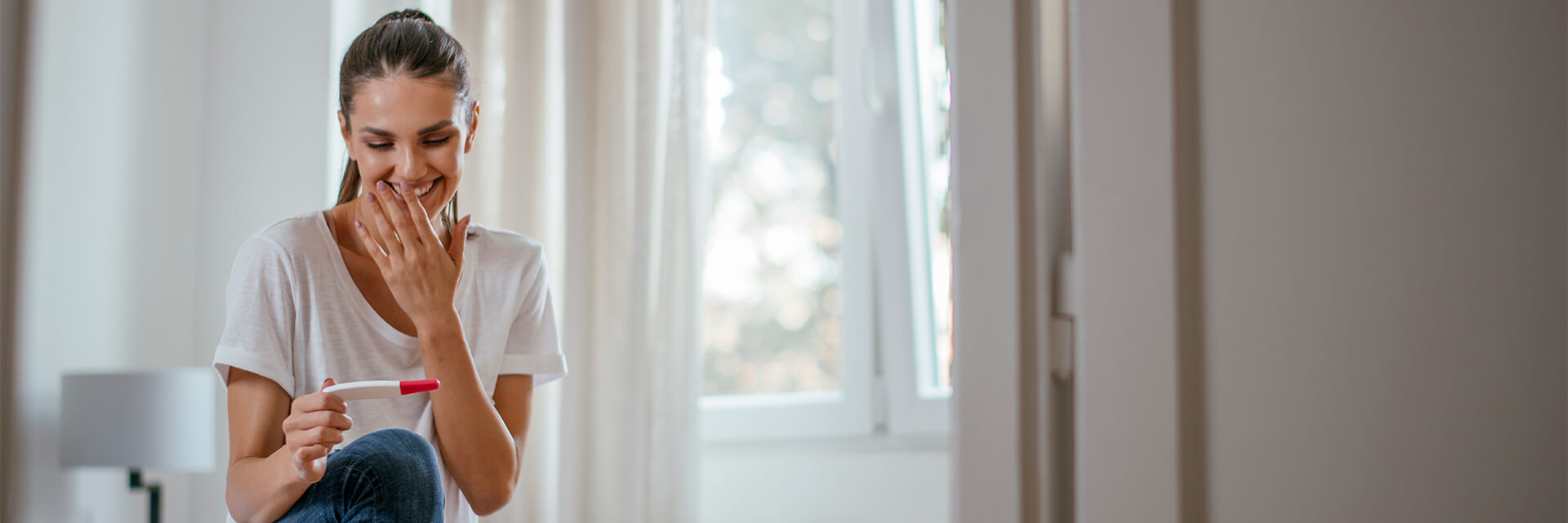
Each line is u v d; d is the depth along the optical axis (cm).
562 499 231
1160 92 102
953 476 107
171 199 239
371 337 115
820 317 278
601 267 237
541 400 240
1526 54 98
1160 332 101
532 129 241
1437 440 98
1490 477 97
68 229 213
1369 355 99
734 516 259
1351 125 100
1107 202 103
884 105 271
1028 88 106
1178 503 100
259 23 242
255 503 99
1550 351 96
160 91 236
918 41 276
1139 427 101
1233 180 101
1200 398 101
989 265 106
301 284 112
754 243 278
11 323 201
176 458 201
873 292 270
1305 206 100
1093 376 102
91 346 220
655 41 240
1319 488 99
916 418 263
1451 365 98
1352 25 100
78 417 200
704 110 244
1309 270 100
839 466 261
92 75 218
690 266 239
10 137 202
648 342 236
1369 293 99
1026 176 106
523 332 128
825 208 278
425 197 114
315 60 238
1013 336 105
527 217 239
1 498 200
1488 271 97
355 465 96
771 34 279
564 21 240
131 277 230
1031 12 106
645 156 237
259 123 241
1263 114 101
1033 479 104
